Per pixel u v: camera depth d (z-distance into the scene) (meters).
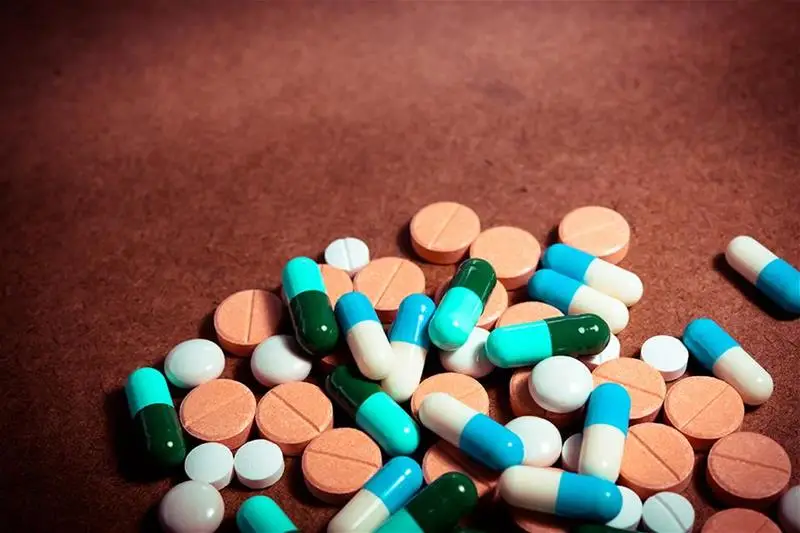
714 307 0.23
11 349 0.24
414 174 0.26
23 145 0.28
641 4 0.30
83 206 0.26
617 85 0.28
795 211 0.25
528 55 0.29
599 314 0.22
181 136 0.28
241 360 0.23
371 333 0.22
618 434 0.20
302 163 0.27
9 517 0.21
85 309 0.24
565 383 0.21
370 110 0.28
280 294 0.24
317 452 0.21
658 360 0.22
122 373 0.23
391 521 0.20
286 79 0.29
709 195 0.25
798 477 0.21
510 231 0.24
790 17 0.29
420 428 0.22
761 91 0.27
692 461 0.21
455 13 0.31
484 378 0.22
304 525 0.21
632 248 0.24
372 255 0.25
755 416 0.22
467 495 0.20
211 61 0.30
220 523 0.21
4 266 0.25
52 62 0.30
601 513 0.19
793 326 0.23
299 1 0.32
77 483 0.22
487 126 0.27
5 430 0.22
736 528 0.20
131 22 0.31
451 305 0.22
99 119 0.29
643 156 0.26
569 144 0.27
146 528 0.21
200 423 0.22
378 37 0.30
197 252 0.25
